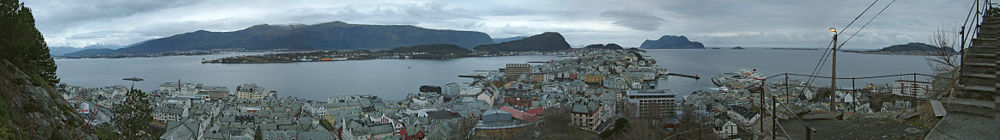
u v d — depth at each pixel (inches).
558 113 6609.3
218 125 7391.7
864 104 4207.7
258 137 7081.7
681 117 6215.6
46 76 3599.9
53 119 2369.6
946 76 2176.4
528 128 6102.4
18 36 2812.5
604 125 6392.7
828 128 1788.9
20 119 2033.7
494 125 6314.0
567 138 5625.0
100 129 3056.1
